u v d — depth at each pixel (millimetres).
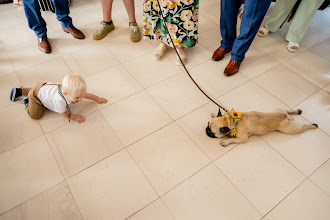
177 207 1423
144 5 1985
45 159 1601
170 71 2195
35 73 2135
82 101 1919
